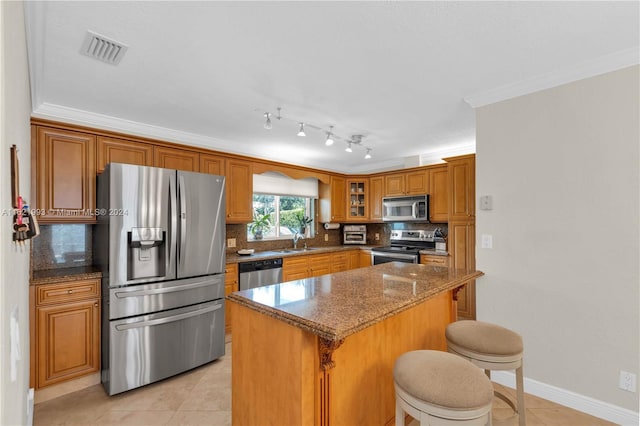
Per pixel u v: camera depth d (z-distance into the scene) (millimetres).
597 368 1939
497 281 2342
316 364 1336
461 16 1472
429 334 2096
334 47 1728
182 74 2025
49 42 1642
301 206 5125
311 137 3537
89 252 2871
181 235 2588
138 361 2354
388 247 5047
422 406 1130
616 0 1373
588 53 1816
